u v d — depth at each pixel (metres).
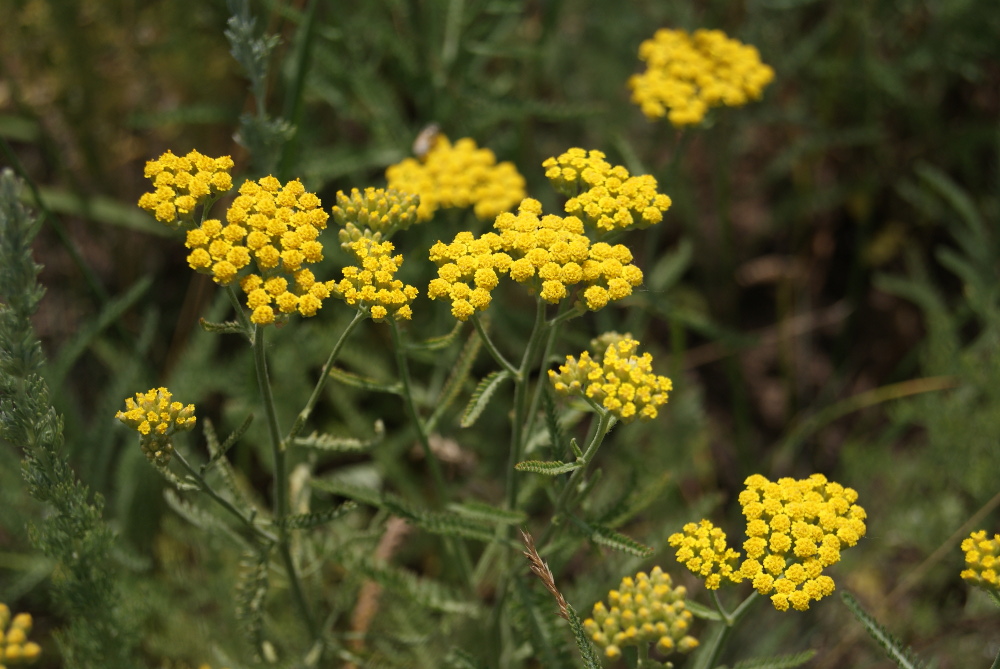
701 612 0.39
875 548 0.51
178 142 0.59
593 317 0.58
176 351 0.53
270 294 0.38
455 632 0.46
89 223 0.57
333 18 0.53
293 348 0.49
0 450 0.47
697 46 0.48
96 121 0.56
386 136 0.52
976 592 0.49
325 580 0.50
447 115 0.52
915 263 0.57
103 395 0.54
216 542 0.47
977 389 0.51
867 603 0.51
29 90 0.55
